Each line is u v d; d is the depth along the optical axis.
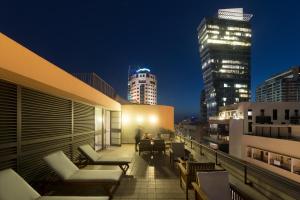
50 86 5.34
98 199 3.97
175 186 6.33
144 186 6.32
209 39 135.25
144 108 16.25
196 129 83.62
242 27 137.12
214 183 4.48
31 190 4.02
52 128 6.91
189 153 9.16
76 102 9.02
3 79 4.47
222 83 133.12
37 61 4.66
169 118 17.39
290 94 160.88
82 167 8.20
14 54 3.81
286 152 29.56
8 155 4.80
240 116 54.94
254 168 5.00
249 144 38.03
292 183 3.96
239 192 4.55
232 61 135.50
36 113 6.00
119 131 14.62
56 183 5.59
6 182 3.78
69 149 8.17
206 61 141.12
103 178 5.19
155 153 11.44
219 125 62.62
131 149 13.06
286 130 32.72
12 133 4.99
